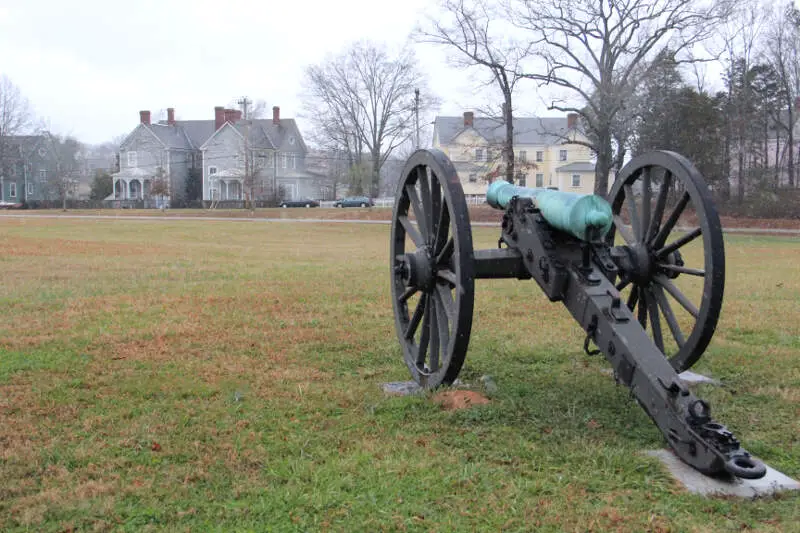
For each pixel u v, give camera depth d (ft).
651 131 128.88
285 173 260.83
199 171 261.24
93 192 271.28
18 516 11.35
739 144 165.58
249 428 15.44
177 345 23.41
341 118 227.81
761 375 20.06
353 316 28.89
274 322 27.50
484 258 16.44
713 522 11.32
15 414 16.26
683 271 16.98
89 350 22.57
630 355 13.56
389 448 14.15
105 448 14.15
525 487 12.39
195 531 10.98
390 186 335.06
